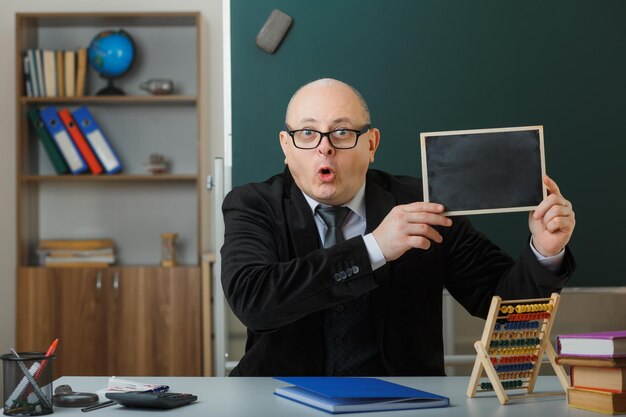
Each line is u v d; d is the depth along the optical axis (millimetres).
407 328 1881
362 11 2826
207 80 4340
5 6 4328
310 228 1874
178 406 1353
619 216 2840
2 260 4309
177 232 4383
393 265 1880
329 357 1837
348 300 1651
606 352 1264
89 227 4367
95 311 3947
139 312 3943
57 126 4137
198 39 4121
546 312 1440
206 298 3891
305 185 1837
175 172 4367
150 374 3926
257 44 2799
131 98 4117
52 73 4156
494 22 2846
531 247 1676
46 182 4352
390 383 1479
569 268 1648
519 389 1529
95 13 4133
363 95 2822
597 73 2850
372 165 2826
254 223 1892
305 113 1809
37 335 3945
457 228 1981
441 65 2832
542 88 2844
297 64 2809
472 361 2916
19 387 1309
